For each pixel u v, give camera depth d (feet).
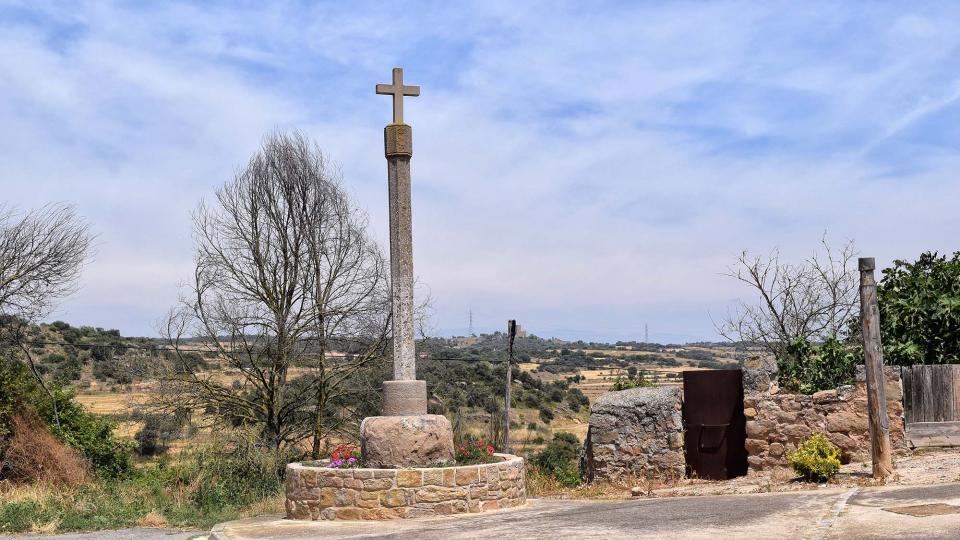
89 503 57.16
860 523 30.27
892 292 65.72
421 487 43.32
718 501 39.50
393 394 47.03
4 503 56.29
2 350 77.87
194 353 82.84
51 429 77.41
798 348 66.49
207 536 43.75
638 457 57.11
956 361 61.72
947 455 49.44
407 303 48.29
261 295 82.33
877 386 44.55
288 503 46.24
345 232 85.10
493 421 89.66
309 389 84.94
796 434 54.03
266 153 83.92
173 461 87.15
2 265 77.61
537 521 36.83
